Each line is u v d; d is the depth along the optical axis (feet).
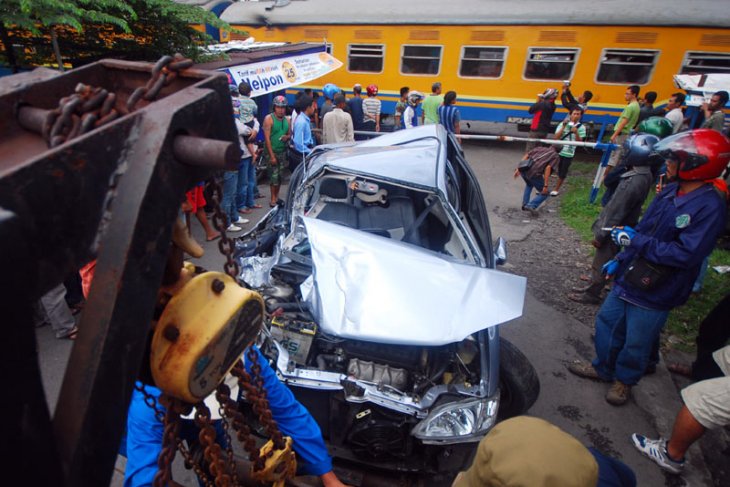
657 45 29.40
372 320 7.17
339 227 9.08
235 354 2.64
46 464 1.56
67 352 10.87
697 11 28.19
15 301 1.33
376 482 7.31
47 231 1.56
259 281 9.09
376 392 7.22
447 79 34.40
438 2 33.42
